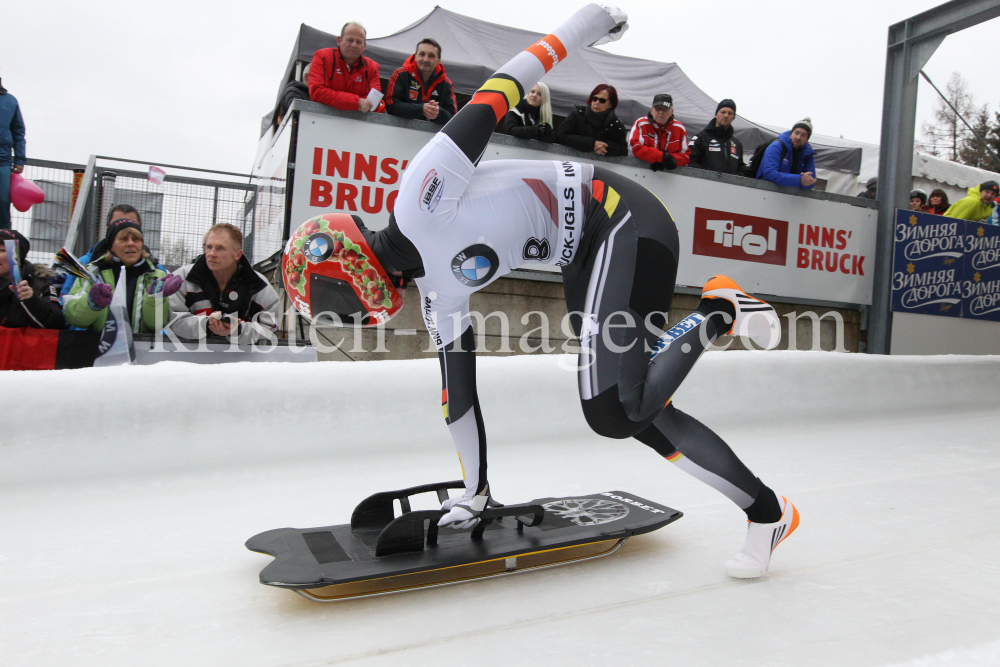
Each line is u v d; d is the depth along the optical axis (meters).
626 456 3.33
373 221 4.34
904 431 4.05
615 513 2.09
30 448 2.56
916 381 4.89
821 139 10.04
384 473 2.96
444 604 1.63
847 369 4.62
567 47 1.68
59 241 4.50
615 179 1.81
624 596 1.67
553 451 3.38
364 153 4.29
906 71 6.15
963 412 4.82
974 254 6.67
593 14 1.71
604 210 1.77
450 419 1.86
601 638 1.44
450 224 1.61
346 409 3.16
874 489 2.74
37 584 1.77
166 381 2.82
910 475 2.99
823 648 1.38
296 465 2.95
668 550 2.02
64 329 3.08
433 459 3.18
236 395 2.94
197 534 2.18
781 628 1.48
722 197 5.43
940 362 5.07
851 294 6.12
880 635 1.44
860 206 6.12
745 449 3.47
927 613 1.56
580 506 2.18
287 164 4.11
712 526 2.25
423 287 1.75
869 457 3.35
